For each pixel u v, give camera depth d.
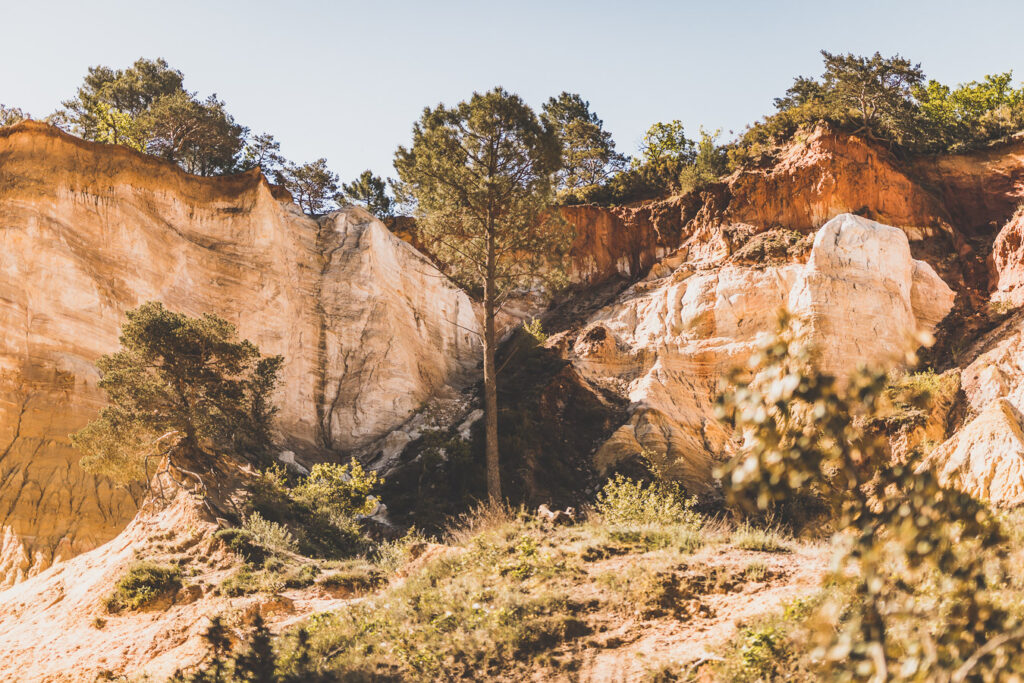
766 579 13.27
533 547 16.14
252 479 26.64
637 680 10.91
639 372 43.69
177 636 17.14
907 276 44.16
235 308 40.62
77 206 37.34
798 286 42.34
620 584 13.95
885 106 54.09
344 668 12.97
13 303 32.78
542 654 12.34
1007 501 23.53
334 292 44.81
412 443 38.44
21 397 31.02
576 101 70.44
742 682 9.88
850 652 5.32
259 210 43.34
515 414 37.75
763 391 5.30
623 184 60.91
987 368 36.09
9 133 38.03
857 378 5.29
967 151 54.88
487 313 34.25
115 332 35.38
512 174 36.09
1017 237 45.41
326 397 42.00
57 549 26.45
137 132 52.66
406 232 58.06
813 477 5.29
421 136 36.47
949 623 5.31
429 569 16.75
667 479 34.97
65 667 17.23
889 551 5.34
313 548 23.19
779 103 62.81
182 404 26.14
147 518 22.92
